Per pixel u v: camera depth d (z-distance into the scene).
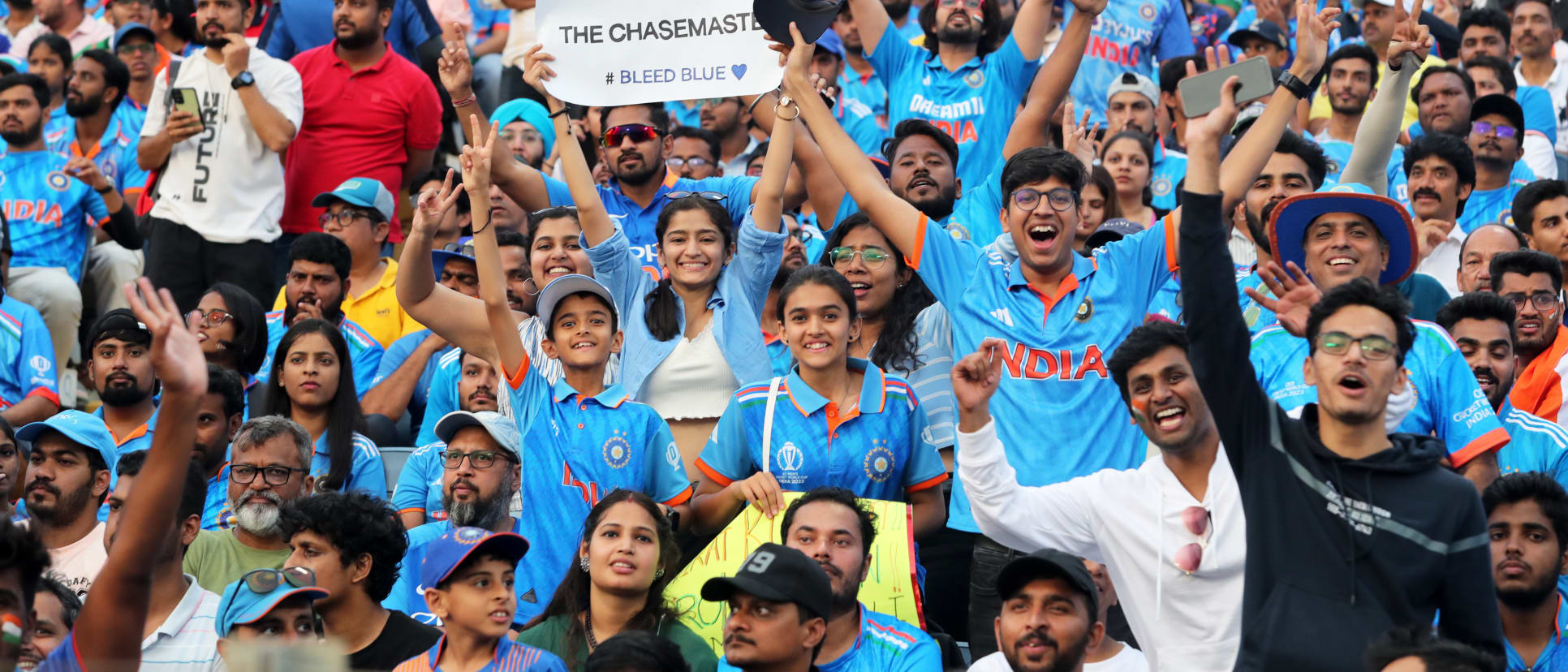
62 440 11.01
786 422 10.73
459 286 14.51
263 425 11.02
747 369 11.75
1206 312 7.59
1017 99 15.05
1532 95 19.31
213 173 16.64
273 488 10.91
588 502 10.62
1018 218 10.95
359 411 12.56
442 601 8.86
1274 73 19.92
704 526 10.60
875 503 10.24
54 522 11.00
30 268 16.36
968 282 11.23
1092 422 10.67
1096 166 13.62
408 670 8.93
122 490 10.47
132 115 19.36
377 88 17.45
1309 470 7.37
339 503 9.39
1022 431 10.73
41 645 8.37
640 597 9.45
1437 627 7.32
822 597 8.34
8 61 21.56
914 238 11.27
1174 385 8.09
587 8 12.63
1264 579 7.32
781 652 8.22
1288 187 12.57
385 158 17.55
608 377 11.78
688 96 12.55
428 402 13.60
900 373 11.91
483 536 9.00
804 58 11.48
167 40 20.88
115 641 6.76
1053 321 10.93
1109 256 11.09
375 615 9.45
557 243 12.73
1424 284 12.08
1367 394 7.23
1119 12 19.31
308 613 8.26
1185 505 8.16
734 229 13.70
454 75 13.01
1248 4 22.12
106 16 21.52
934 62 15.38
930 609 11.15
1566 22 21.52
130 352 12.49
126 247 16.98
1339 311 7.39
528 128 17.86
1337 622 7.09
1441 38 21.03
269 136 16.66
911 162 13.48
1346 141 17.25
